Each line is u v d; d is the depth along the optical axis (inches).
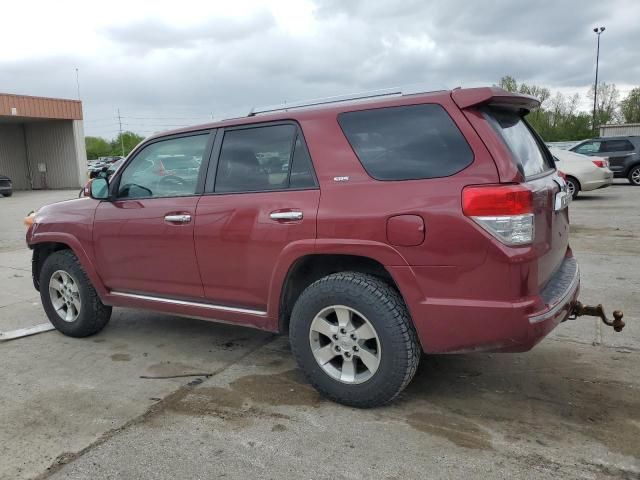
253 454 113.9
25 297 253.0
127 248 167.3
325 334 132.3
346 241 124.4
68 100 1158.3
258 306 144.9
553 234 128.9
